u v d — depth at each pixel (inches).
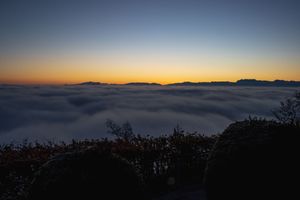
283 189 188.9
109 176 176.6
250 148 206.8
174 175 346.3
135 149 315.0
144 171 323.3
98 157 182.2
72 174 171.2
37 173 179.6
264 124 225.3
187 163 360.5
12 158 265.1
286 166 193.9
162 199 300.0
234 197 201.8
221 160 214.1
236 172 204.2
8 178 250.1
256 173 197.6
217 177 211.6
